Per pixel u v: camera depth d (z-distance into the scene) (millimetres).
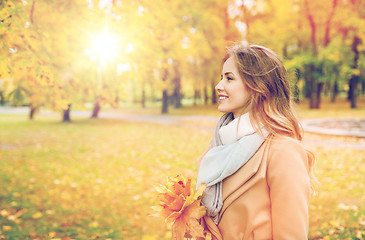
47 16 3064
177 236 1027
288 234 889
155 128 15250
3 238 3387
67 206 4598
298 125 1117
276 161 971
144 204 4688
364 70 27172
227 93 1111
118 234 3605
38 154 8906
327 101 32031
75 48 3533
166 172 6602
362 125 12484
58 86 3242
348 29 21609
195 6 20172
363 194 4520
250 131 1035
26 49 2740
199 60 21312
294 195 910
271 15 22078
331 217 3723
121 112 33031
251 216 979
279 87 1083
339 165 6348
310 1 21062
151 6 3869
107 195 5133
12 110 42719
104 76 3686
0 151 9352
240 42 1221
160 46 4504
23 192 5234
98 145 10469
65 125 17750
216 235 1062
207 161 1114
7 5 2273
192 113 25703
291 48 28141
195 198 1037
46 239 3408
